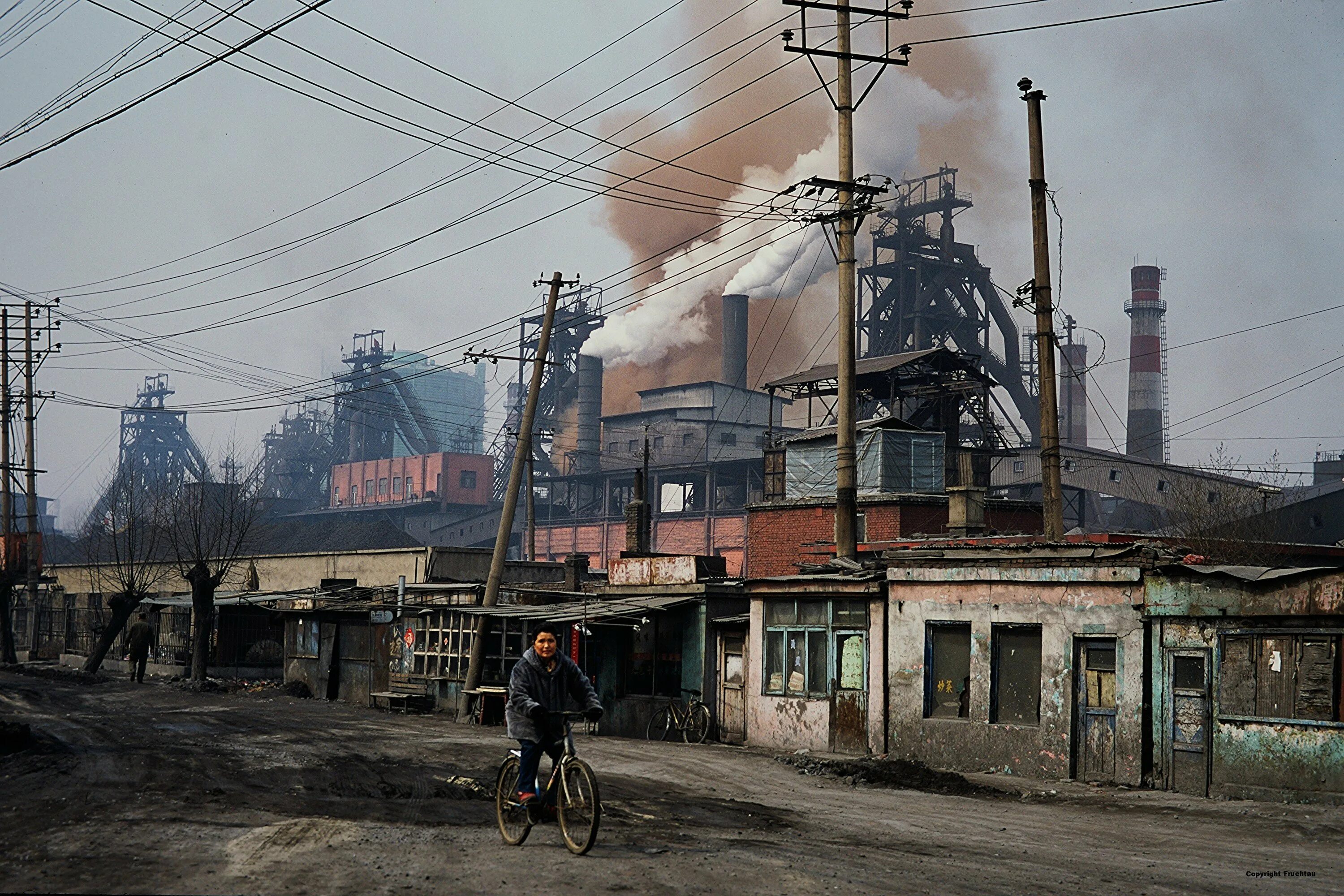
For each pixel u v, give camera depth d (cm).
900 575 2217
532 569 5106
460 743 2367
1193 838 1323
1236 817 1507
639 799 1512
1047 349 2698
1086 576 1923
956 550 2131
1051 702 1952
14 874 897
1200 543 3666
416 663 3594
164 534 6169
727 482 8569
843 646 2373
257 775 1683
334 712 3378
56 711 2955
